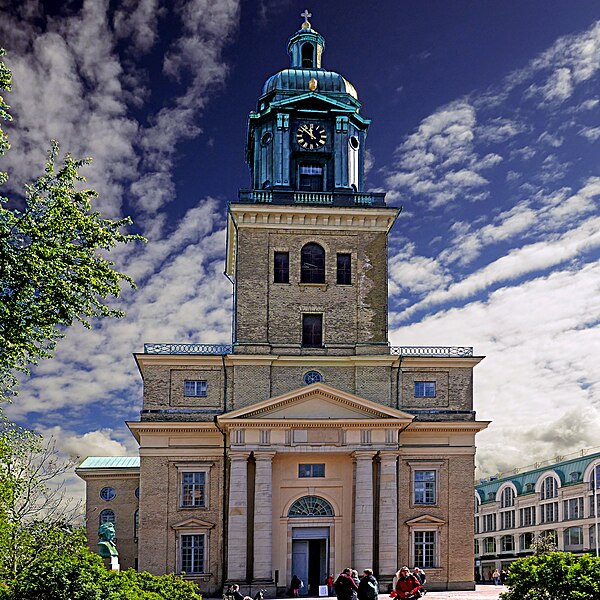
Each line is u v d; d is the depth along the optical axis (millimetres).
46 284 28828
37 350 29156
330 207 60156
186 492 56219
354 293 60250
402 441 58188
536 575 29688
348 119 63000
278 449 54406
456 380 59844
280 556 54719
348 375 58656
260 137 63812
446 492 57750
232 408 57094
